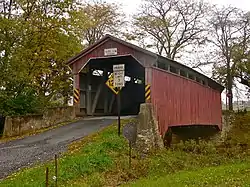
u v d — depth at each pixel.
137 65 23.64
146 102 18.27
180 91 21.97
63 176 10.25
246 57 39.50
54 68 28.53
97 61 22.33
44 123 19.48
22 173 10.29
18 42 20.97
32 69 24.31
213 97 29.55
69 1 24.22
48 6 23.91
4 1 22.52
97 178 10.70
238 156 19.77
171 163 14.70
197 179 10.98
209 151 19.94
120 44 19.61
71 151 13.13
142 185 10.14
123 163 12.67
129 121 18.50
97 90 23.61
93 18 34.19
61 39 25.97
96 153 12.80
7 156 12.68
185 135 25.41
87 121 19.66
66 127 18.25
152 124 16.58
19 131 18.09
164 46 39.94
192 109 23.75
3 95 19.20
